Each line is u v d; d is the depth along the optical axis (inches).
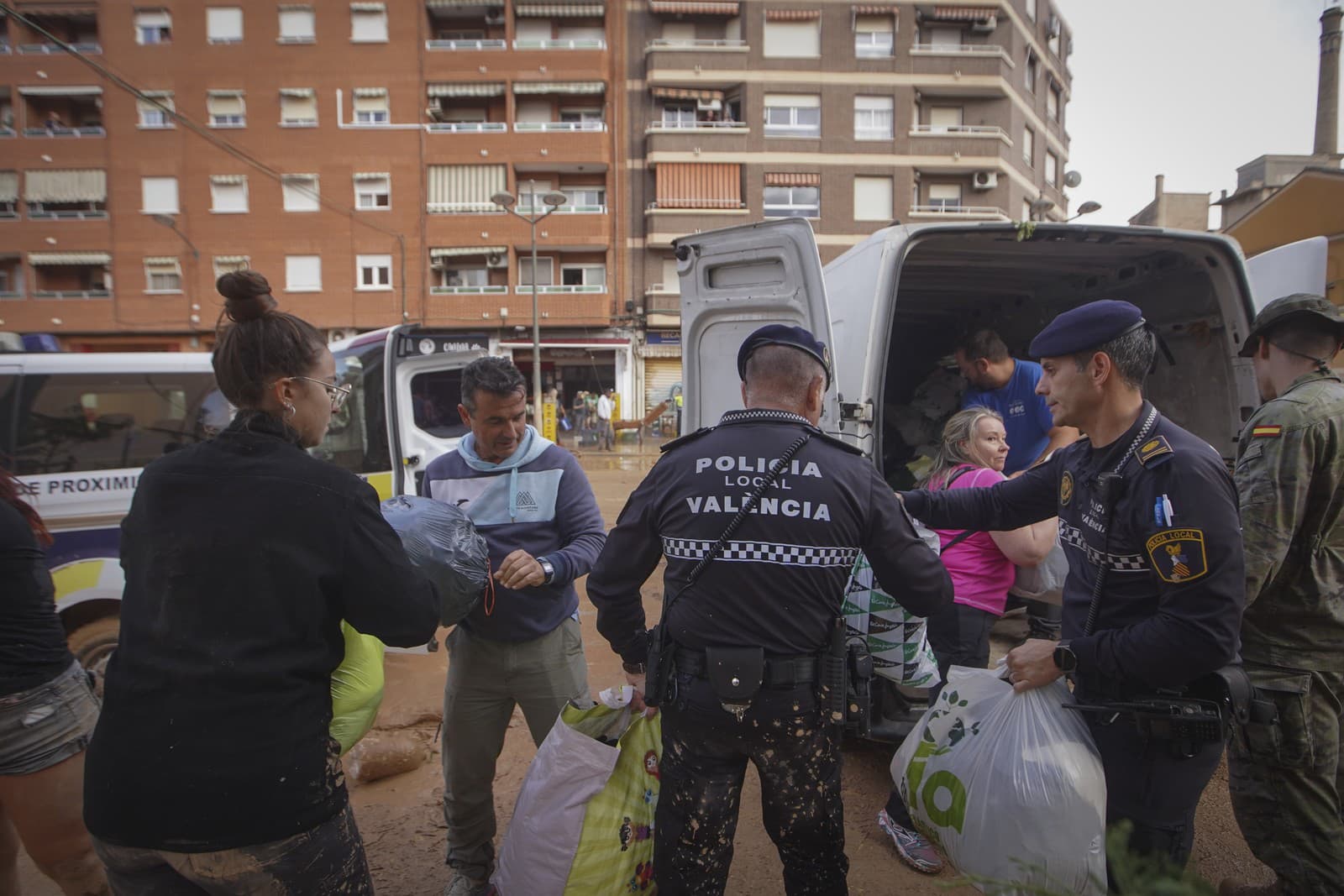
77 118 952.3
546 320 944.9
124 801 53.3
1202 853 107.5
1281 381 83.7
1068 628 75.0
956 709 75.5
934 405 195.6
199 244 930.1
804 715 67.5
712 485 68.8
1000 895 58.7
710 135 936.9
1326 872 78.8
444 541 74.5
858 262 143.4
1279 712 79.5
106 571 160.4
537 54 934.4
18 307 920.3
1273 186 834.2
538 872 78.2
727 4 933.8
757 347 75.5
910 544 72.5
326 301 936.9
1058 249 145.3
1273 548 75.4
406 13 927.0
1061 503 78.1
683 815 71.5
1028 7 1009.5
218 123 925.8
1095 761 68.1
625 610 77.5
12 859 84.5
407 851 112.3
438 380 246.5
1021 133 1002.7
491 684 93.5
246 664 53.9
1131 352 69.4
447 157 934.4
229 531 55.0
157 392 169.5
